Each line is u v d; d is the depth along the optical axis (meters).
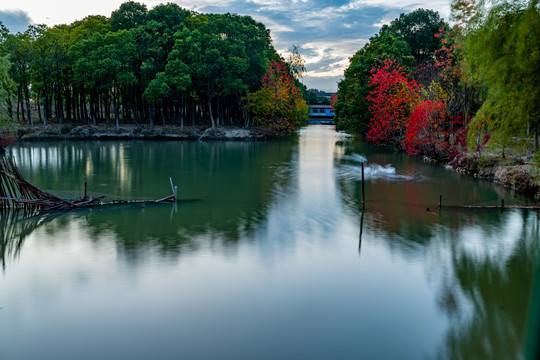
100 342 10.06
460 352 9.73
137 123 73.69
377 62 57.94
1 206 21.89
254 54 71.56
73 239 17.58
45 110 64.50
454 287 13.12
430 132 41.66
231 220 20.61
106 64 60.38
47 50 63.53
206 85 69.12
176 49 64.12
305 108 110.62
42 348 9.82
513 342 10.12
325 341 10.16
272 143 64.00
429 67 55.91
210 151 51.84
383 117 52.50
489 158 32.50
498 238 17.88
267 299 12.27
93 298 12.29
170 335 10.38
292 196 26.34
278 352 9.71
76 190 27.55
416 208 23.08
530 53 12.20
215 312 11.52
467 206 23.00
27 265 14.72
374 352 9.75
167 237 17.92
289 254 15.96
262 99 70.94
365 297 12.44
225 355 9.59
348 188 28.94
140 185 29.78
